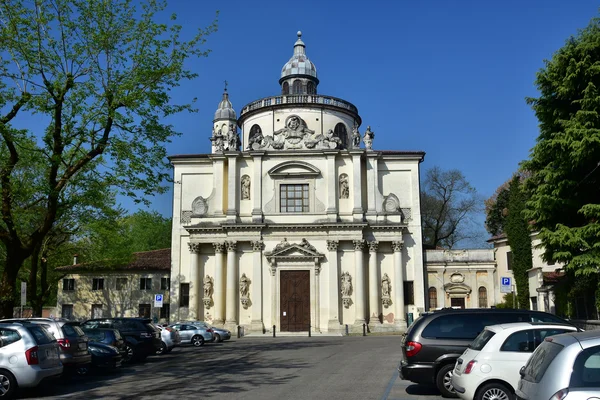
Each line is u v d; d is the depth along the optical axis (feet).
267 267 159.84
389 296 159.22
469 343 49.42
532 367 29.30
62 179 83.05
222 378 63.93
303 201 163.32
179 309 160.97
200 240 161.79
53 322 63.41
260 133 182.80
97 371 71.51
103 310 171.22
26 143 86.79
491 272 163.94
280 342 126.52
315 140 165.99
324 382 59.06
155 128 87.56
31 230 126.82
